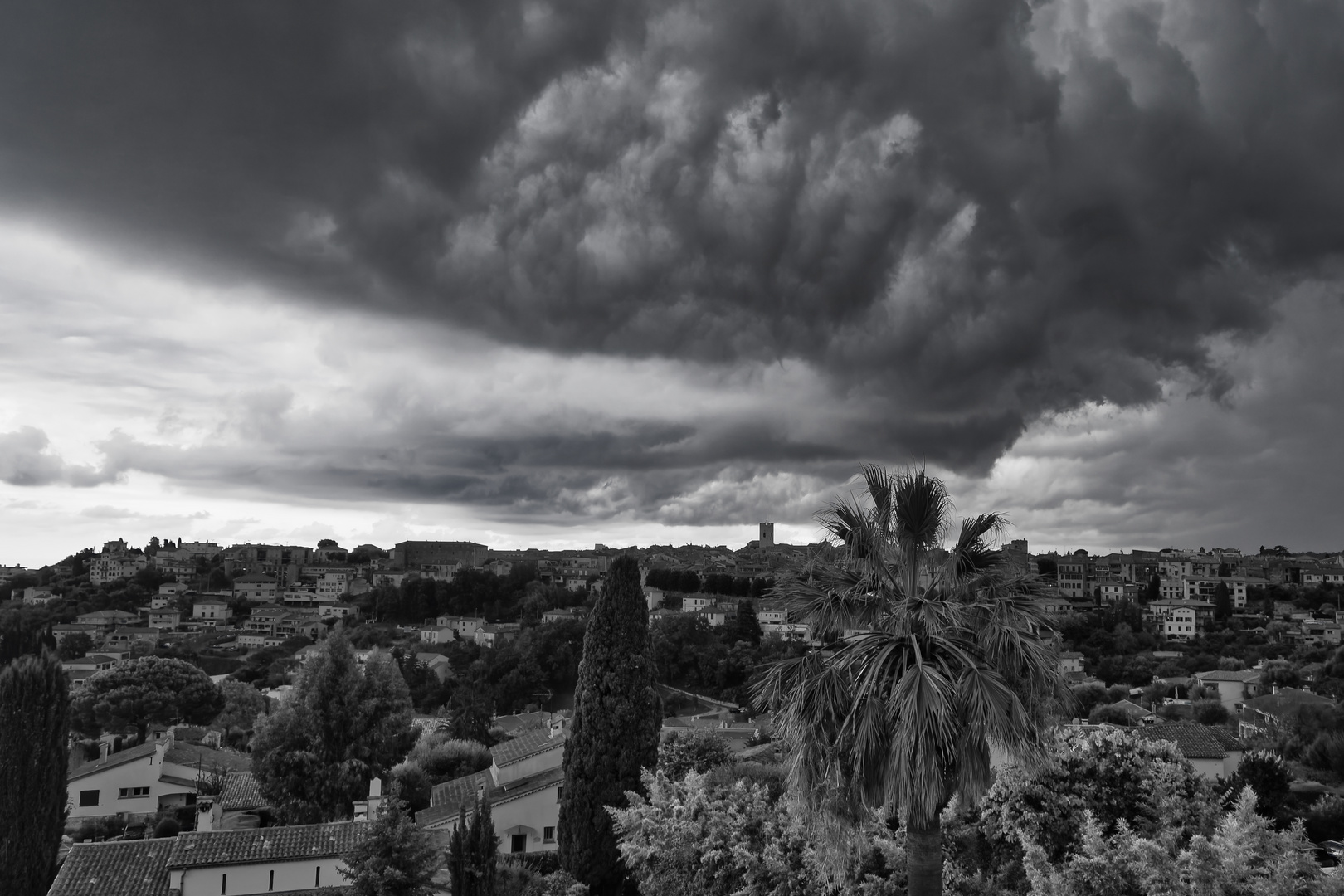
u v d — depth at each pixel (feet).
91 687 312.91
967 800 45.70
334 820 186.39
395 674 219.82
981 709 43.47
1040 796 64.23
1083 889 49.39
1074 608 602.44
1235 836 45.85
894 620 49.16
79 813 208.03
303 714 196.85
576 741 124.26
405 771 208.03
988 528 50.65
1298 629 548.72
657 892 72.23
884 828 62.90
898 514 49.19
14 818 133.18
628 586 127.03
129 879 117.08
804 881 62.08
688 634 478.18
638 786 121.70
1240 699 330.34
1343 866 46.80
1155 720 258.98
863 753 45.70
